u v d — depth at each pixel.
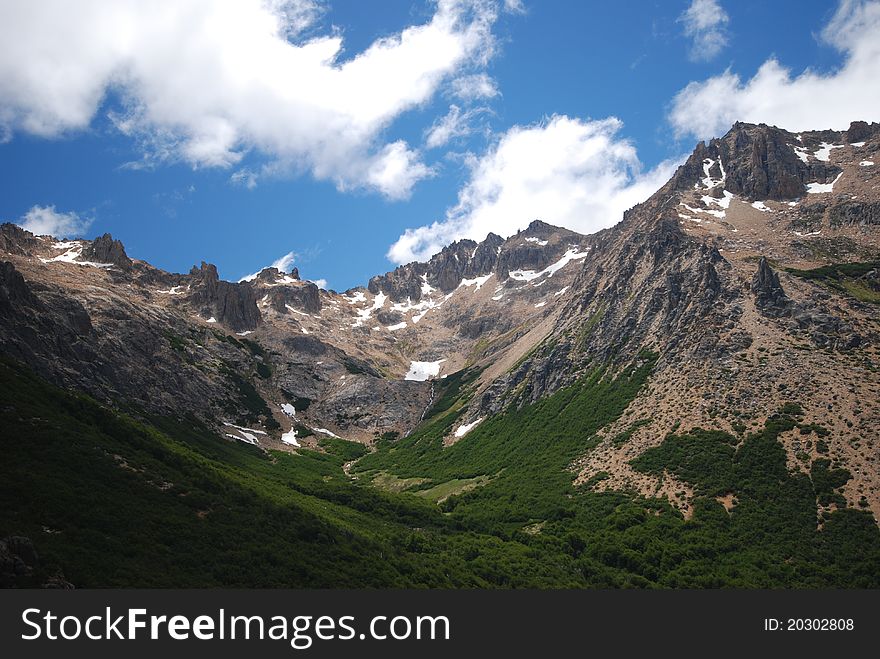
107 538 97.38
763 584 124.06
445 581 122.06
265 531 119.12
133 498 112.88
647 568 135.75
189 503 119.19
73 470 114.12
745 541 138.88
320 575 106.50
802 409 167.12
